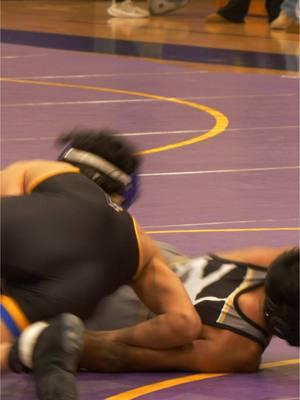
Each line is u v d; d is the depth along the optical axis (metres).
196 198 9.52
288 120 13.03
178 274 5.96
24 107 13.58
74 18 23.48
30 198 5.40
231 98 14.37
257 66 17.03
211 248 7.97
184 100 14.21
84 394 5.41
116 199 5.80
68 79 15.61
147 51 18.42
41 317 5.12
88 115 13.14
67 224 5.31
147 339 5.66
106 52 18.20
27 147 11.40
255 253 5.94
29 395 5.32
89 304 5.24
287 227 8.63
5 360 4.92
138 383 5.59
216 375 5.71
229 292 5.74
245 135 12.21
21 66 16.66
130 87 15.07
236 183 10.08
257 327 5.67
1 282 5.32
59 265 5.22
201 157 11.11
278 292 5.44
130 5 23.91
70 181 5.55
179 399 5.34
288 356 6.07
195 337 5.62
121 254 5.43
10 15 23.81
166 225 8.65
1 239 5.20
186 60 17.50
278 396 5.40
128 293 6.07
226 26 22.53
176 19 23.66
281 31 21.81
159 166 10.69
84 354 5.75
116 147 5.80
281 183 10.10
